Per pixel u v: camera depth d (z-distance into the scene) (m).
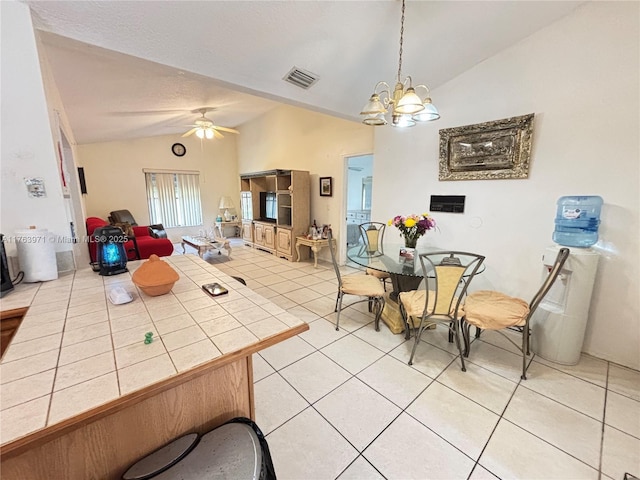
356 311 3.15
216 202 7.43
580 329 2.12
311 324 2.84
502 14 2.10
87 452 0.78
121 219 5.53
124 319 1.12
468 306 2.17
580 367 2.14
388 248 3.19
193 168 6.96
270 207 5.94
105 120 3.79
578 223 2.18
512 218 2.61
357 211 7.21
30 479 0.72
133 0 1.47
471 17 2.09
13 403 0.68
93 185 5.75
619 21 1.96
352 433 1.57
